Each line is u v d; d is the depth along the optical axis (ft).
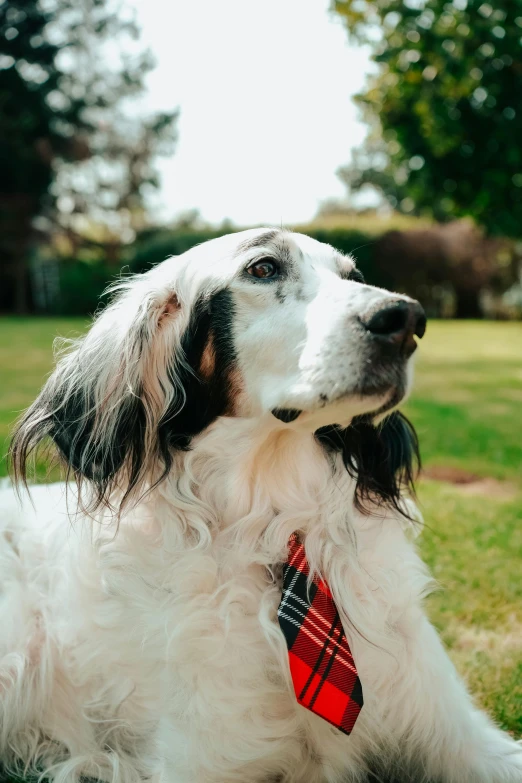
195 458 7.34
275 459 7.18
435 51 35.47
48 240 100.73
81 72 104.78
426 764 7.38
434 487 17.02
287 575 7.00
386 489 7.84
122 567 7.13
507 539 13.21
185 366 7.52
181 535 7.10
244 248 7.54
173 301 7.79
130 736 7.43
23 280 100.89
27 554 8.43
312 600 6.91
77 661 7.64
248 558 7.05
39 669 7.95
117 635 7.14
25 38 98.27
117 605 7.14
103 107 105.40
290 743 6.91
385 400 6.49
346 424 6.86
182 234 98.84
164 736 6.88
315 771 7.10
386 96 39.93
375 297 6.53
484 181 41.01
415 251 91.76
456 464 19.47
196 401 7.44
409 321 6.34
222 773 6.70
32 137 99.19
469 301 96.48
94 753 7.65
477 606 10.52
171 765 6.80
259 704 6.71
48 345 51.01
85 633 7.45
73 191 106.52
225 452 7.25
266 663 6.78
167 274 8.05
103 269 100.27
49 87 99.76
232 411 7.24
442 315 97.60
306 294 7.13
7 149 96.58
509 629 9.91
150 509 7.39
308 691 6.56
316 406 6.59
